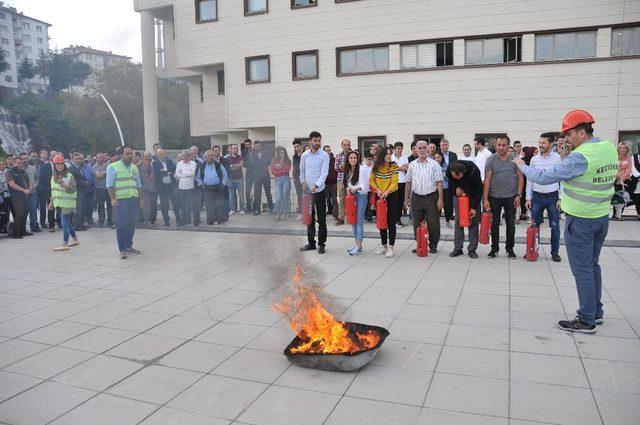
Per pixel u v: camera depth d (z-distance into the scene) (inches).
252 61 776.3
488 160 309.0
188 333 195.3
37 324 209.9
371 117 707.4
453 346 175.5
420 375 153.8
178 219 493.7
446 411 132.4
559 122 626.2
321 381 151.7
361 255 330.0
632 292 234.1
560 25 617.6
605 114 609.9
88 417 134.4
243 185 401.1
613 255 311.3
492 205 309.9
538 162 308.3
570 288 243.3
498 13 638.5
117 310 226.7
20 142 2176.4
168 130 1659.7
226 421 130.7
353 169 328.8
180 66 828.6
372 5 692.1
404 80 686.5
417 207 328.5
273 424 128.6
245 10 765.9
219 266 305.4
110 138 1736.0
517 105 640.4
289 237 333.7
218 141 922.7
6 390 150.9
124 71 1775.3
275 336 190.5
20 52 4165.8
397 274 277.6
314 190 331.9
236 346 181.3
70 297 250.1
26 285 276.1
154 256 342.6
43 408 139.6
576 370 154.6
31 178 506.3
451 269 286.7
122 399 143.9
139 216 495.5
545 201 297.6
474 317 204.7
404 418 129.6
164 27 918.4
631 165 459.5
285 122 757.3
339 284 258.8
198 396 144.6
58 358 173.9
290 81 746.8
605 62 603.5
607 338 179.8
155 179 484.7
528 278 263.0
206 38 799.7
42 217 504.7
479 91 653.9
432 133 679.1
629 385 144.2
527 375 151.9
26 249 387.2
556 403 135.0
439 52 673.6
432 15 666.2
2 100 2822.3
